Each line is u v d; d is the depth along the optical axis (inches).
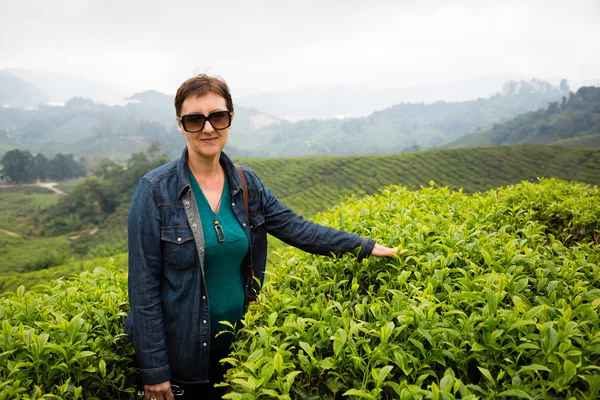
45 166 6889.8
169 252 95.3
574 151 3161.9
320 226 111.5
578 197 198.5
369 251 107.9
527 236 125.6
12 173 6412.4
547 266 98.9
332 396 72.7
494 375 72.9
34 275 1481.3
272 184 3508.9
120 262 1371.8
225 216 102.1
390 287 98.8
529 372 66.8
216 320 101.4
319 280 106.6
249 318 89.4
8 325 89.0
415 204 159.8
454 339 75.9
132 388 96.2
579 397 62.6
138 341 92.4
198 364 100.0
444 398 60.7
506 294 88.6
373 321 87.6
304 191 3312.0
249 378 66.3
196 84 94.3
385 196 185.5
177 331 97.9
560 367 64.9
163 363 93.0
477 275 93.9
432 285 89.9
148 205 93.7
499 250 109.8
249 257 106.0
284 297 95.1
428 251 111.5
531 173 2989.7
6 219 4279.0
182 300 97.0
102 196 3986.2
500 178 3019.2
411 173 3243.1
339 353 73.8
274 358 68.4
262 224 109.3
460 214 152.7
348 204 176.9
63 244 3329.2
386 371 64.7
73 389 84.1
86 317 107.6
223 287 101.2
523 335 73.4
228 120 97.2
